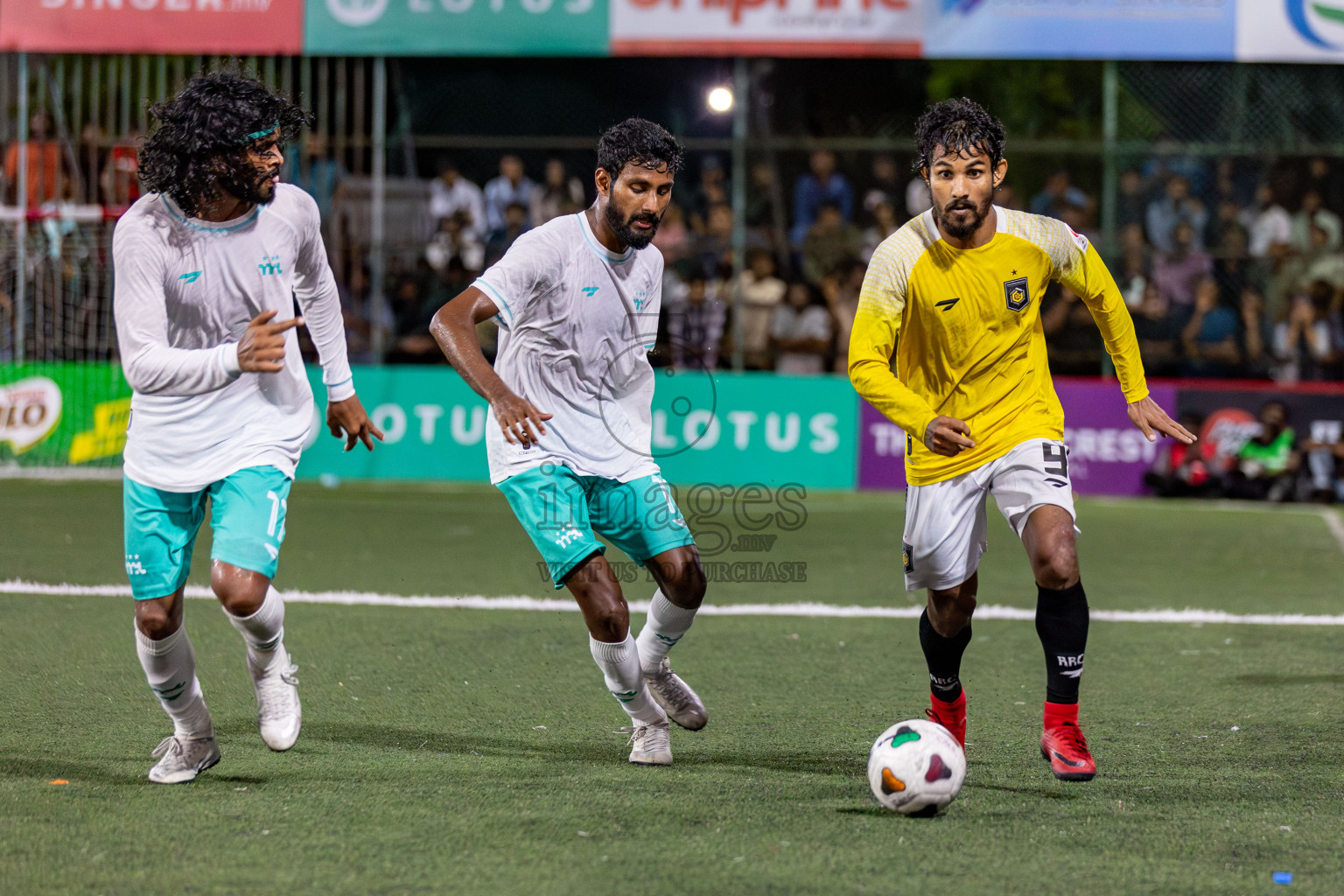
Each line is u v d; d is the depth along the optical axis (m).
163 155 8.09
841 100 32.78
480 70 33.34
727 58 32.91
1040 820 8.15
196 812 8.13
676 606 9.36
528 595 15.97
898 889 6.95
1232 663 12.84
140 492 8.55
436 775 9.00
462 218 29.59
